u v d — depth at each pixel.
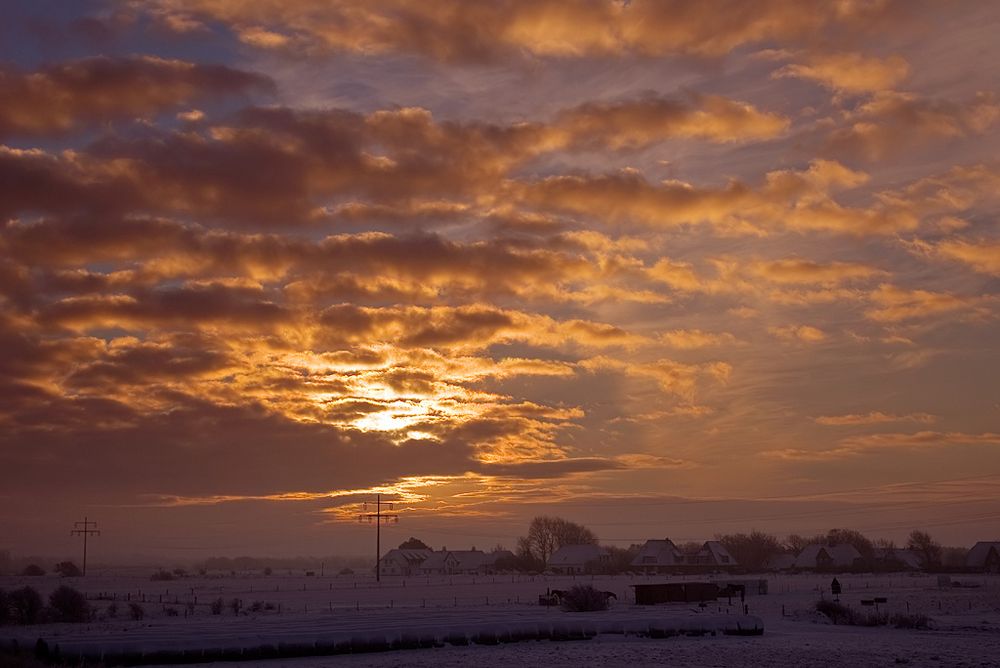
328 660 56.78
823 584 161.62
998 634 72.75
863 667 53.06
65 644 54.34
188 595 144.75
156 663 54.72
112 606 99.12
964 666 53.03
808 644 65.31
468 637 64.44
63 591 90.81
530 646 64.56
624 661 55.91
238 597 135.88
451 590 156.12
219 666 54.16
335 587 180.25
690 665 53.84
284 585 197.00
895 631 75.94
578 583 174.75
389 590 159.75
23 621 84.56
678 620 71.75
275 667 53.72
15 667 49.47
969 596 116.69
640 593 108.44
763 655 58.59
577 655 58.91
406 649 62.06
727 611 96.50
